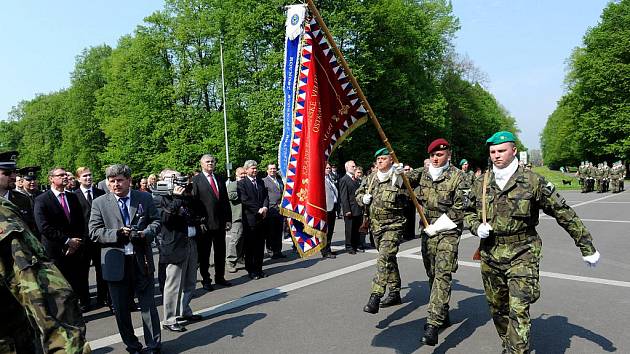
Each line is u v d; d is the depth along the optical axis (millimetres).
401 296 6195
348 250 9875
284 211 3832
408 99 29406
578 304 5523
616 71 36875
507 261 3713
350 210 9609
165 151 32219
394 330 4906
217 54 30359
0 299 2068
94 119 46250
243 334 4980
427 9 38594
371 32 26516
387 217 5402
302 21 3963
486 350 4293
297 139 3936
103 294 6746
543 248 9359
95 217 4445
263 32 25641
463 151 44094
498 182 3801
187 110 31125
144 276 4469
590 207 17719
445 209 4797
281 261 9398
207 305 6281
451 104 40312
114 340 5105
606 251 8844
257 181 8141
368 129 27891
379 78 27469
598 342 4328
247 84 28797
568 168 67250
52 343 1805
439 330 4883
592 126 39438
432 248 4781
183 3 32406
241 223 8578
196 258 5625
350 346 4488
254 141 26609
